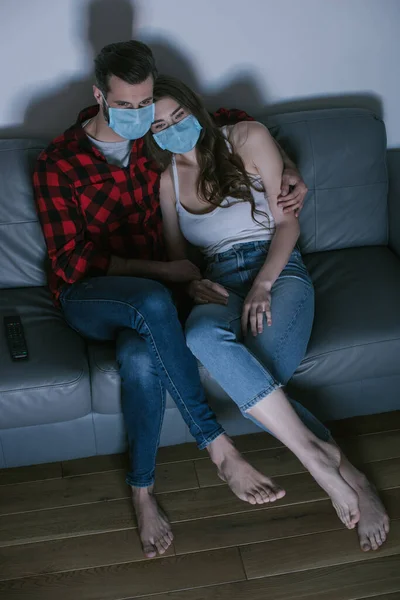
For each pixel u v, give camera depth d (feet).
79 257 6.74
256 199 6.87
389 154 8.39
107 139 6.72
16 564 6.23
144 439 6.29
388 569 6.05
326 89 8.23
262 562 6.17
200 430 6.13
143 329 6.19
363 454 7.16
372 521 6.25
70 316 6.77
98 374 6.44
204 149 6.68
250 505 6.72
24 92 7.58
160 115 6.37
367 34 7.94
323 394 7.05
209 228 6.88
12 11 7.09
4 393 6.30
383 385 7.20
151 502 6.48
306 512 6.62
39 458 7.00
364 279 7.48
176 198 6.99
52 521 6.63
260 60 7.89
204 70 7.84
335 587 5.92
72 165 6.73
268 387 5.92
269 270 6.56
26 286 7.63
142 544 6.31
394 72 8.23
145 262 7.03
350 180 7.84
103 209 6.96
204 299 6.56
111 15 7.32
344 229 7.99
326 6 7.68
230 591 5.94
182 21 7.50
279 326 6.37
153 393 6.22
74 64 7.51
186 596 5.91
